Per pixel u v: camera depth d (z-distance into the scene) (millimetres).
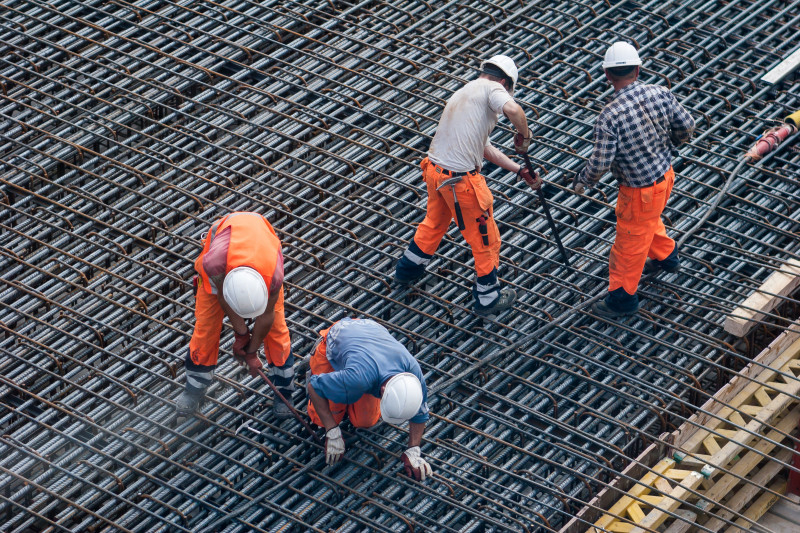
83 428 25641
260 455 25328
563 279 30219
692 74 36469
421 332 28594
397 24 38188
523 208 31844
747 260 30391
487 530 24188
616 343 28250
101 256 29453
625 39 37500
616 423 26203
